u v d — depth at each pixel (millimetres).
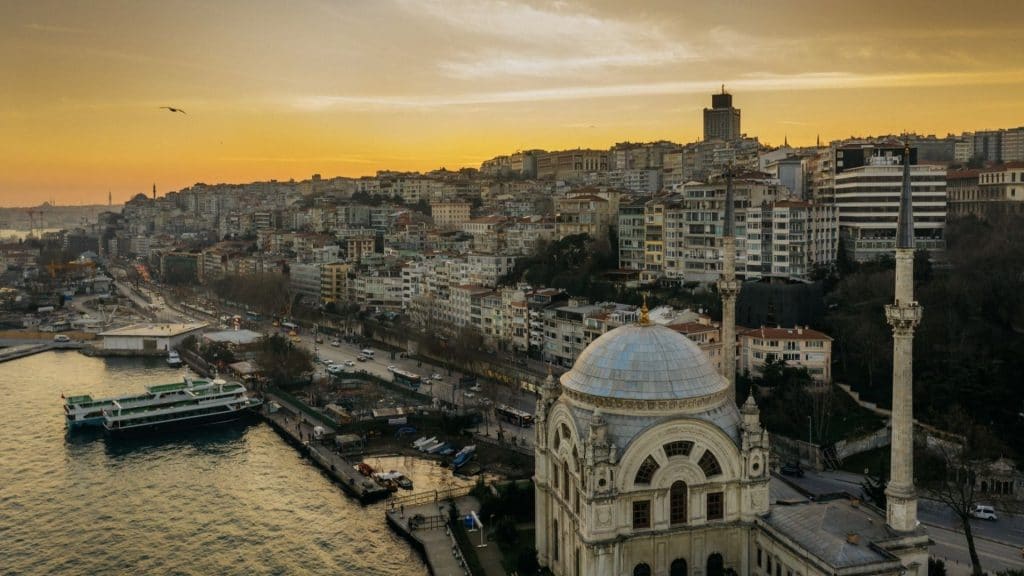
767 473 107938
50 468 190125
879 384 186375
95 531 154625
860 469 157375
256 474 184500
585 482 102688
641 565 105500
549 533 119688
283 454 199000
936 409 164875
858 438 163625
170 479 181875
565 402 113188
